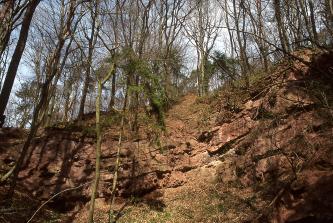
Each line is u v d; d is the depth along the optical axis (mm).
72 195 11266
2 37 10641
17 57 11859
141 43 14281
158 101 10492
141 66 9633
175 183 11617
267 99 11406
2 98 11695
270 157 9789
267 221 8070
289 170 8883
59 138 12484
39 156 12031
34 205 10570
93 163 11852
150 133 12352
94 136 12477
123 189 11383
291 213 7512
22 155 9844
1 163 11703
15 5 11203
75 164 11898
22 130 13148
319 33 14414
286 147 9539
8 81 11766
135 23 16406
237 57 17234
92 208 7977
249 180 10266
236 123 12086
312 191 7469
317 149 8555
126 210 10758
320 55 9961
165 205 10867
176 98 16297
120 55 9547
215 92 15375
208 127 12734
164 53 18078
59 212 11070
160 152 12234
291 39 15000
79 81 20562
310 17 14984
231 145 11852
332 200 7000
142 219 10281
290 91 10680
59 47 11500
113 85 12289
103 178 11469
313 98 9961
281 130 10102
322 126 9055
